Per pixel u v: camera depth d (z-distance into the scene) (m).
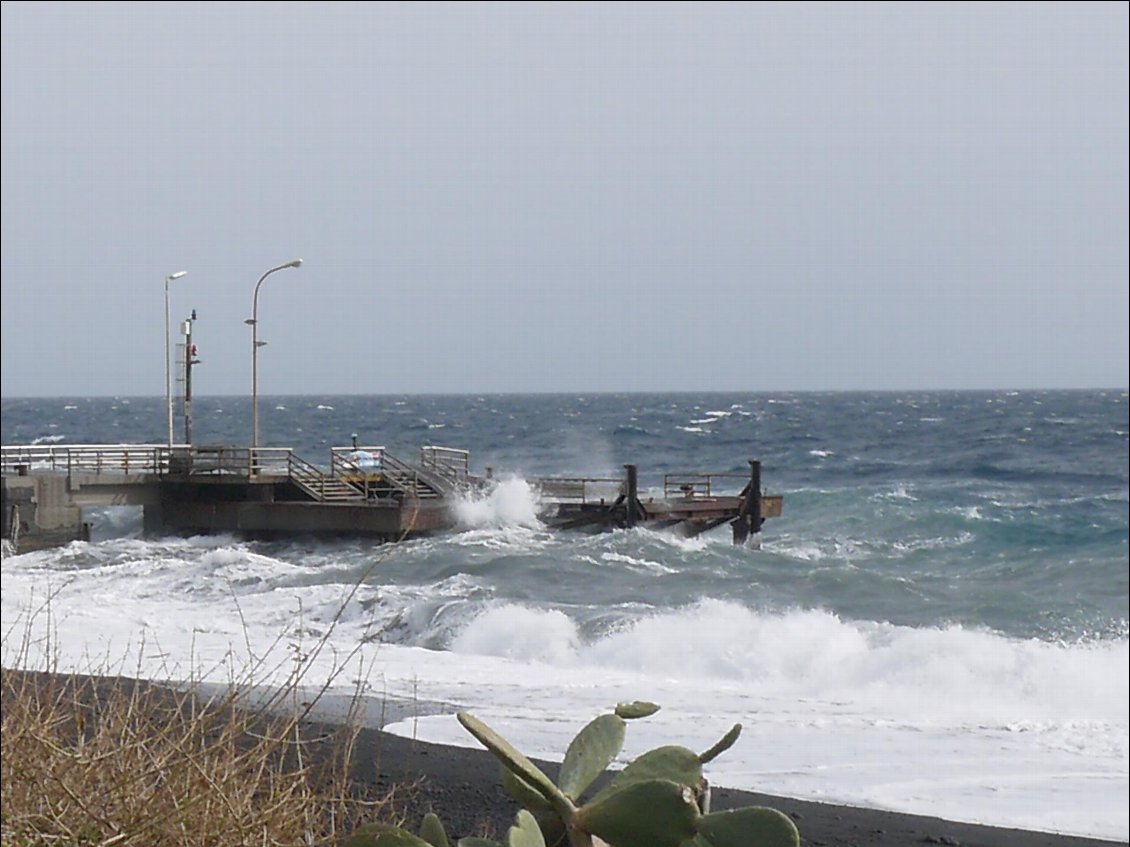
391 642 36.78
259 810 8.00
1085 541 72.94
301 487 67.31
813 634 34.31
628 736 23.00
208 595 46.62
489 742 3.73
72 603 41.50
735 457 151.50
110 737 7.73
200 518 67.06
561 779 3.87
